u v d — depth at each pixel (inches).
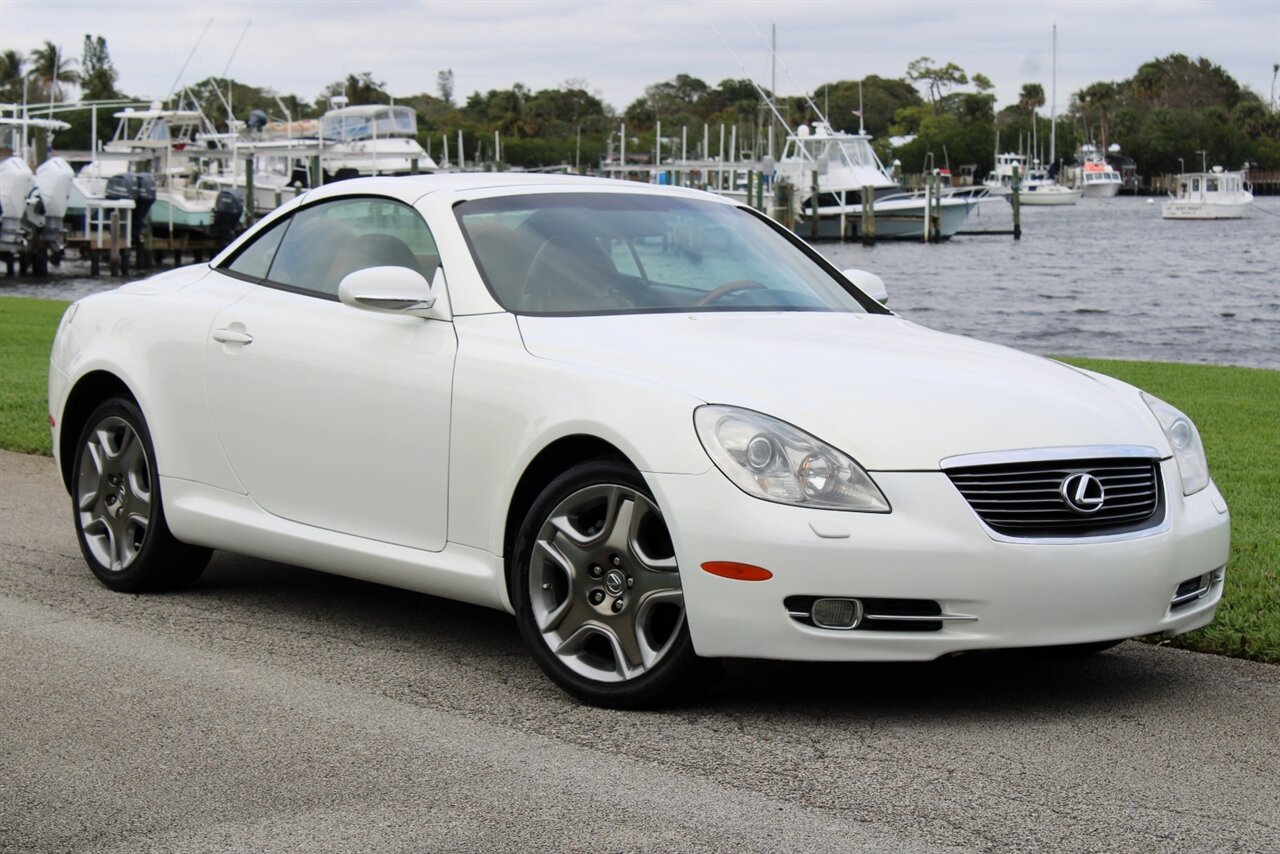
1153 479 165.3
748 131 5285.4
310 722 161.3
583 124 6023.6
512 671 181.6
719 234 212.1
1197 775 145.4
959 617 152.6
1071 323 1255.5
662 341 174.1
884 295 218.5
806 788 141.0
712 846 127.0
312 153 2092.8
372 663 184.9
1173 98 6407.5
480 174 213.8
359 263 201.5
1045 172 5275.6
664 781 142.9
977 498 154.3
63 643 193.5
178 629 201.2
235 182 2081.7
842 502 152.1
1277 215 3971.5
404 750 152.1
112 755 150.9
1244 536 259.3
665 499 157.0
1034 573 153.5
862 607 152.6
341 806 136.7
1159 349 1026.7
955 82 6505.9
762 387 161.8
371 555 189.3
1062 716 164.2
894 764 147.9
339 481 193.3
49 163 1780.3
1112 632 158.6
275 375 199.8
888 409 159.0
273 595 222.1
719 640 155.5
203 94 3715.6
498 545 175.3
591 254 195.5
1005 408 162.9
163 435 214.5
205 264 228.2
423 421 182.7
